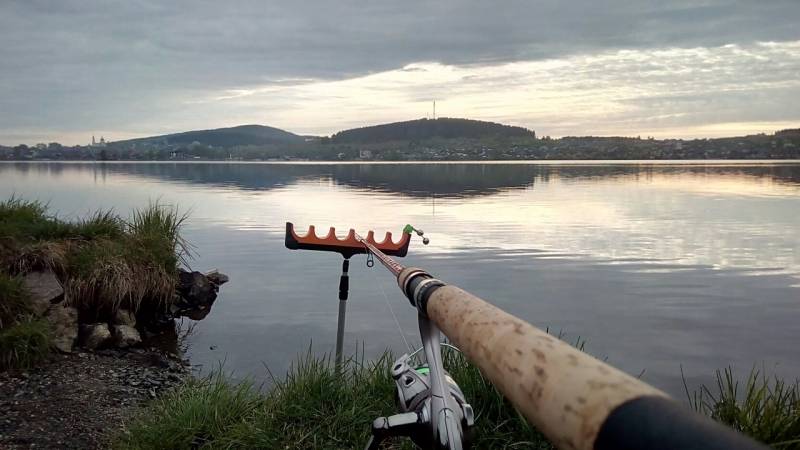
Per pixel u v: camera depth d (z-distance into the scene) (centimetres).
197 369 728
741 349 859
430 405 224
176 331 901
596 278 1345
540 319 1009
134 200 3300
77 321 813
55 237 944
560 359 75
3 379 629
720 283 1308
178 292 1044
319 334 884
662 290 1232
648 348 859
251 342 846
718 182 6106
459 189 4919
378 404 482
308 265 1463
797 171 9606
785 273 1427
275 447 432
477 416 439
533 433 418
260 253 1641
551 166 14012
